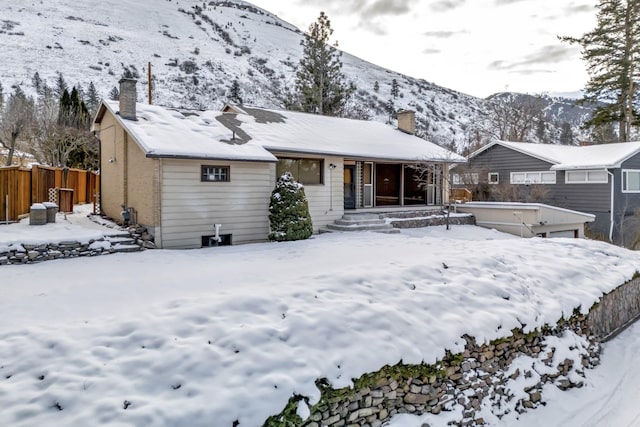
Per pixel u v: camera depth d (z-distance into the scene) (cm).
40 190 1488
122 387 406
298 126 1773
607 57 2872
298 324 528
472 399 587
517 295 755
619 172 2142
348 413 475
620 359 818
